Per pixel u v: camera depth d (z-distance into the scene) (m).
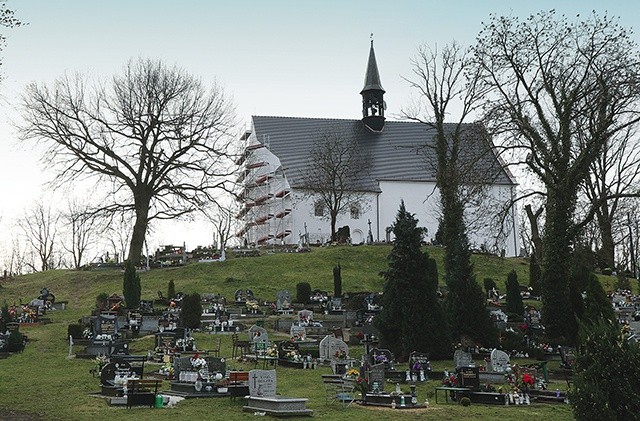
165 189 67.50
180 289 57.19
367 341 38.16
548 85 37.84
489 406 23.48
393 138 105.75
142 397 22.45
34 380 27.75
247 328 42.94
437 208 96.44
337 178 91.69
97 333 38.50
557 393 24.58
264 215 101.75
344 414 21.75
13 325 40.91
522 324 42.84
